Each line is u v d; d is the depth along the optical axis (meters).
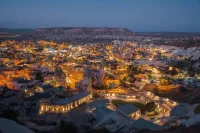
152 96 100.62
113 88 116.12
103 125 63.75
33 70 138.12
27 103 76.00
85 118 72.19
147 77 137.50
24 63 165.00
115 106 87.31
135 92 109.81
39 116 70.81
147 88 115.69
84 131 58.69
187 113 73.69
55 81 112.94
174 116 71.69
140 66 175.88
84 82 109.00
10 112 63.03
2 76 117.25
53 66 162.00
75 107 82.94
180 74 145.75
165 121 67.12
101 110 76.25
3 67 136.88
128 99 97.81
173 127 52.50
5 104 75.75
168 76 140.88
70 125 59.84
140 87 118.38
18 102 79.06
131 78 134.88
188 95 98.94
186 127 47.66
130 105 77.88
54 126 61.91
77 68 159.75
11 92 91.31
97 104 83.19
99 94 103.25
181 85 118.19
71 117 72.69
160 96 102.38
